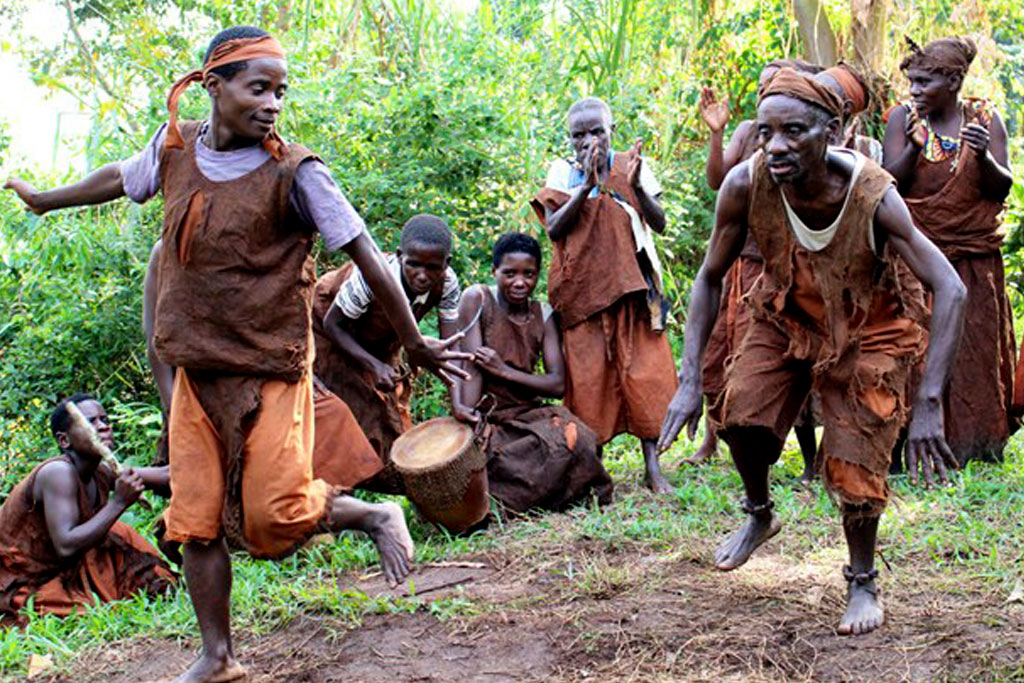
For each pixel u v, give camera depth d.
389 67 9.96
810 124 3.86
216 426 3.92
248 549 3.95
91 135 8.99
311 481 3.97
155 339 3.87
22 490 5.38
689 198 9.91
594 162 6.60
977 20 10.86
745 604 4.62
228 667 4.16
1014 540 5.14
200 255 3.79
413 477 5.67
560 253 6.78
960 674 3.95
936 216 6.63
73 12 10.98
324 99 8.56
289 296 3.87
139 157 3.99
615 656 4.30
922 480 6.17
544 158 9.13
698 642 4.32
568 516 6.13
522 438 6.32
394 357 6.37
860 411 4.14
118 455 7.80
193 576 4.08
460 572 5.33
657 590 4.84
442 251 5.97
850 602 4.35
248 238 3.78
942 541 5.16
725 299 6.70
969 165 6.57
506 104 8.98
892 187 3.97
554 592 4.96
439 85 8.55
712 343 6.77
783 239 4.11
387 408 6.26
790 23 10.64
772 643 4.28
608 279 6.65
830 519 5.66
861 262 4.04
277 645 4.64
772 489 6.28
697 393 4.32
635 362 6.69
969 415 6.68
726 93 11.34
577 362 6.72
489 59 9.35
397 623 4.75
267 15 9.81
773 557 5.17
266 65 3.71
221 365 3.83
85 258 8.02
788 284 4.14
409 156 8.44
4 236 8.27
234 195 3.77
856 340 4.10
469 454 5.78
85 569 5.44
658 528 5.64
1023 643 4.10
